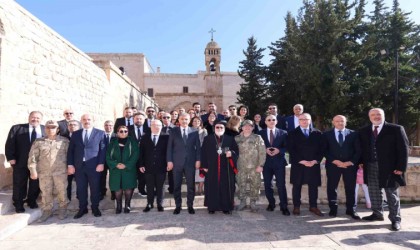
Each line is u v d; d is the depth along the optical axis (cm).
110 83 1230
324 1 1755
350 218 514
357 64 1739
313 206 541
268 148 552
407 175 630
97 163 536
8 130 564
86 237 420
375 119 487
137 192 682
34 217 500
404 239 410
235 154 550
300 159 538
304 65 1725
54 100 746
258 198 560
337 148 522
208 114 802
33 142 504
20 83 602
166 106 3225
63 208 517
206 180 549
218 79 3300
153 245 389
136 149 558
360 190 620
